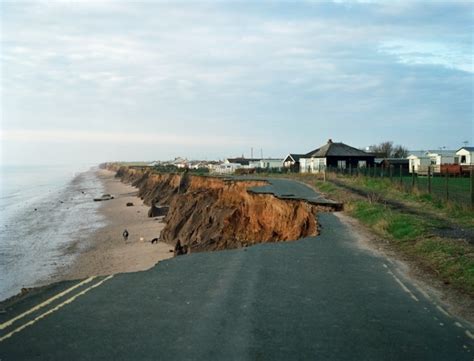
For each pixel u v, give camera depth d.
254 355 6.35
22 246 40.09
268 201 30.34
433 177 53.66
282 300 9.03
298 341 6.88
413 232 16.33
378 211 21.47
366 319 7.91
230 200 41.91
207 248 30.34
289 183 48.00
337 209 25.23
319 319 7.89
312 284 10.30
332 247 15.03
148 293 9.56
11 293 24.72
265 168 101.69
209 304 8.75
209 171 126.38
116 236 44.91
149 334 7.14
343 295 9.40
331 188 35.41
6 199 94.38
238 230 31.98
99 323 7.68
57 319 7.90
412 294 9.49
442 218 19.39
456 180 45.62
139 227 50.59
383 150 115.44
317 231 18.66
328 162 74.06
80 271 29.55
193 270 11.78
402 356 6.37
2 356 6.34
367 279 10.77
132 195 99.75
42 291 9.88
